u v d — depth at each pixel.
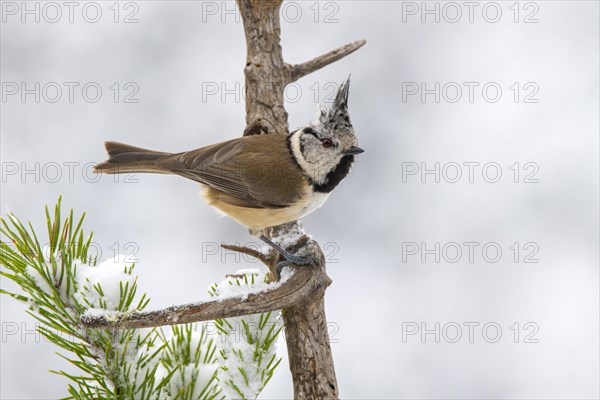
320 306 6.08
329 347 6.14
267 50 8.21
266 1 8.09
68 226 4.62
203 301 4.89
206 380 4.96
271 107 8.30
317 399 5.99
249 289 5.43
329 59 8.28
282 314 6.03
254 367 5.12
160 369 5.00
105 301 4.59
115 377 4.63
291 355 6.09
